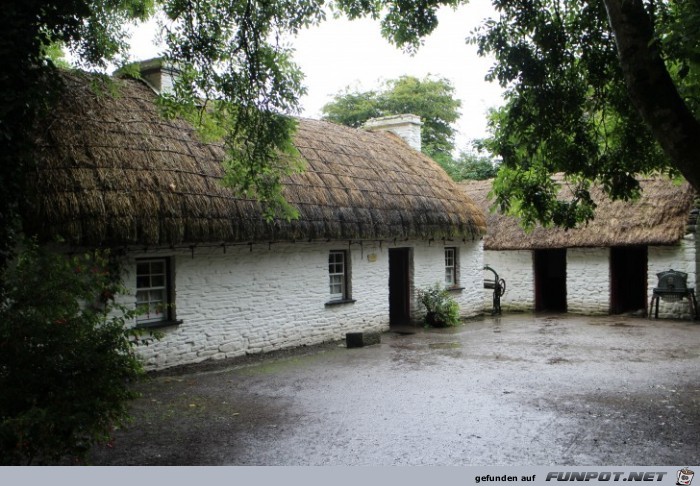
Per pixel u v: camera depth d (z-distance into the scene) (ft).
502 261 64.18
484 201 68.95
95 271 18.24
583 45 26.23
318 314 41.65
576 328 48.26
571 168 27.91
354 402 25.63
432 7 28.02
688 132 17.70
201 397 26.71
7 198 21.39
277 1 28.78
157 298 32.78
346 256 45.06
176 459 18.81
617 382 28.58
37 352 14.75
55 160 27.89
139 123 33.83
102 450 19.63
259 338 37.40
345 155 47.88
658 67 17.95
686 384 28.02
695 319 51.55
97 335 15.81
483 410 24.11
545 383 28.55
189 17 28.55
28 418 13.11
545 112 26.27
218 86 29.68
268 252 38.11
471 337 44.11
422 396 26.45
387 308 47.96
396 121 64.34
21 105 21.35
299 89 30.42
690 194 53.67
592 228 56.75
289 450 19.67
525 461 18.48
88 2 25.11
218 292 35.12
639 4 18.30
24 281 15.89
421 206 48.55
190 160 33.94
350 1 28.81
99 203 27.66
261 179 31.71
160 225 29.53
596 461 18.39
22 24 21.39
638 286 63.62
